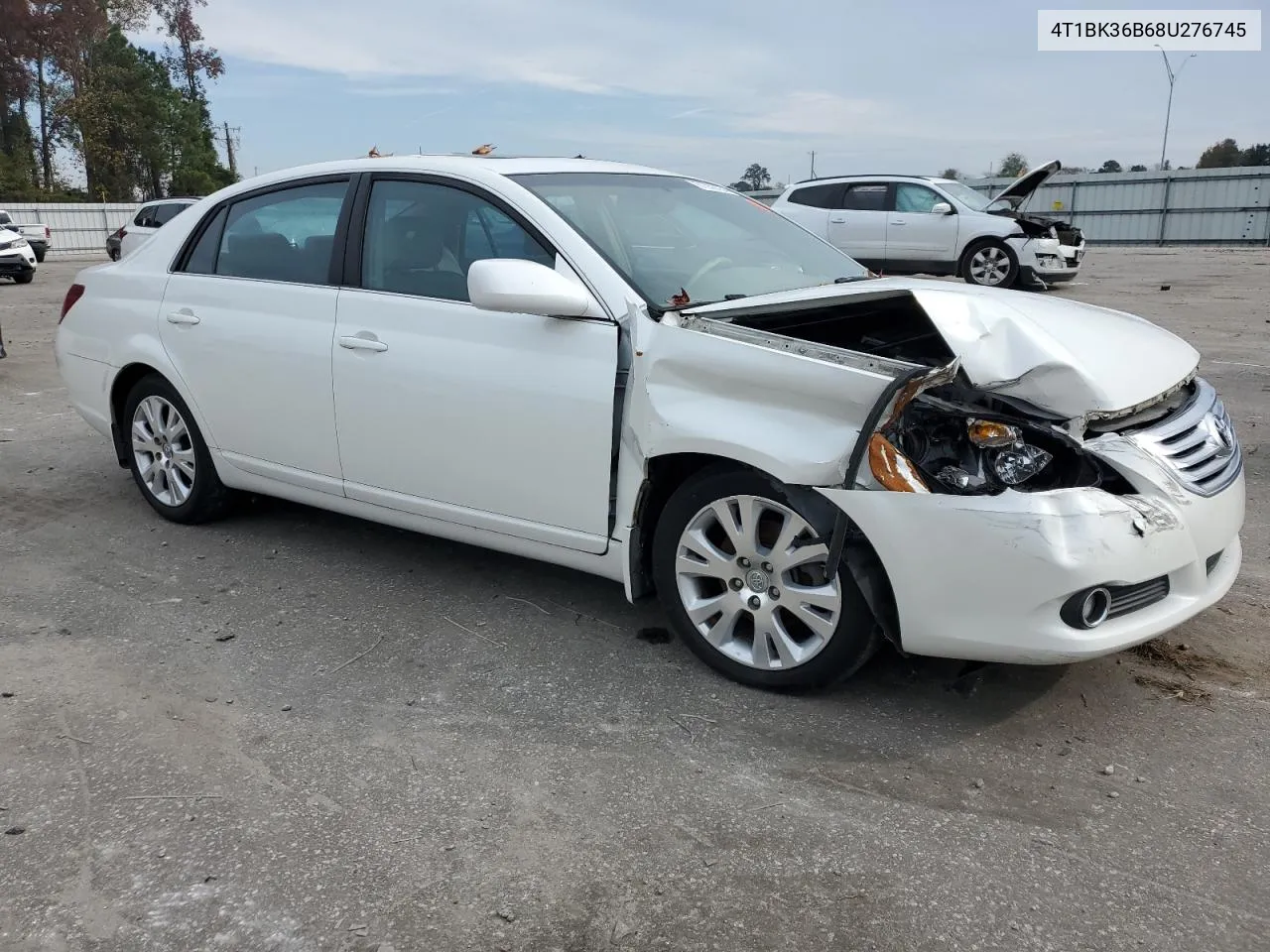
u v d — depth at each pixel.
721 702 3.19
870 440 2.77
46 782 2.77
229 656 3.54
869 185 15.95
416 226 3.82
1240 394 7.54
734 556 3.19
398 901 2.31
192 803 2.68
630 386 3.21
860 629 2.98
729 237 4.02
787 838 2.53
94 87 49.81
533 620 3.82
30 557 4.49
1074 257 15.90
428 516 3.85
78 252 36.47
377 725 3.08
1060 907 2.27
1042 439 2.83
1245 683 3.25
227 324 4.32
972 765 2.83
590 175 3.98
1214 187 33.38
